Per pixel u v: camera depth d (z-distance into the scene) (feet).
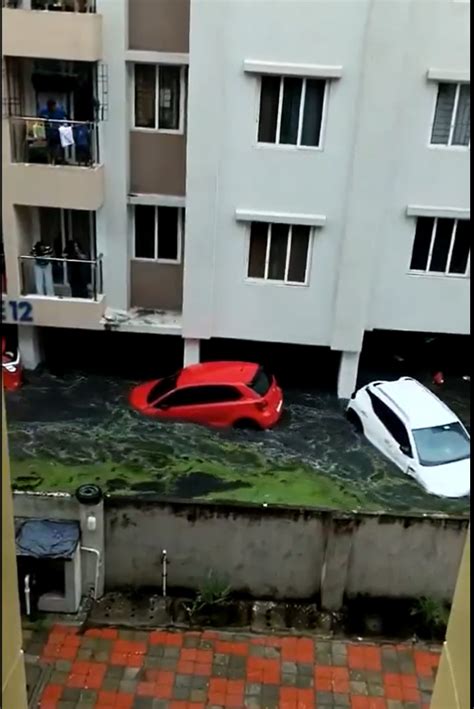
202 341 55.06
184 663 35.60
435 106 43.50
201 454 44.14
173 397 47.11
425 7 40.65
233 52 41.81
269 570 38.11
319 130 43.80
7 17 40.78
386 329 50.31
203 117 42.75
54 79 44.60
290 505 36.68
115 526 37.06
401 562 37.50
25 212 47.32
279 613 38.42
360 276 46.70
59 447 44.09
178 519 36.76
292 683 34.96
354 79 42.19
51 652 35.70
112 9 42.45
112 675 34.83
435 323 49.60
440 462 42.73
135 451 44.09
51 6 42.37
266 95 43.14
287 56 41.83
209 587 38.29
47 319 48.57
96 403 48.78
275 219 45.57
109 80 44.27
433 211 45.80
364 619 38.22
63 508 36.88
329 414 49.01
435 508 40.37
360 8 40.47
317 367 54.65
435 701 18.99
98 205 45.62
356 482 42.39
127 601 38.58
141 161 47.26
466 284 48.29
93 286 48.44
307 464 43.78
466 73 42.06
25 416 46.98
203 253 46.47
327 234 46.21
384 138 42.88
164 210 48.49
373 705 34.14
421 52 41.93
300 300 48.26
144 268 50.16
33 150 44.62
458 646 17.25
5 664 16.81
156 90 45.57
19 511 37.01
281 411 48.73
